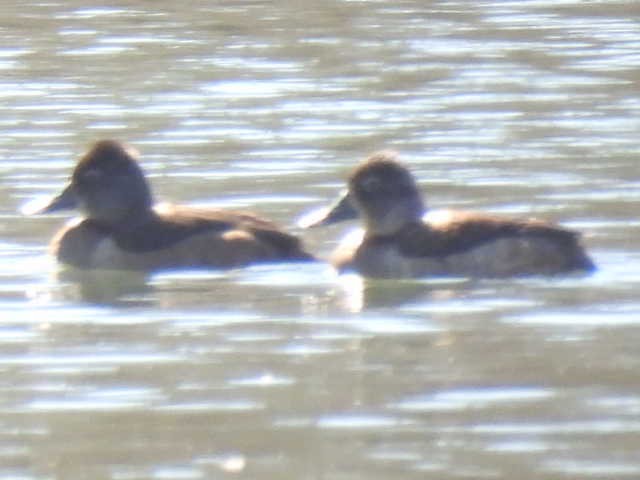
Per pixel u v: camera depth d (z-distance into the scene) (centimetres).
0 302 1636
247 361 1441
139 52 2711
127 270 1764
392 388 1362
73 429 1285
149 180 2019
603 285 1647
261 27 2894
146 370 1420
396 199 1770
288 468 1202
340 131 2233
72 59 2661
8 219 1902
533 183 1977
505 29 2858
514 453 1221
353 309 1596
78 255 1783
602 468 1191
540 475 1182
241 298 1642
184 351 1471
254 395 1354
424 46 2742
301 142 2180
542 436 1252
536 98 2398
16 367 1434
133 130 2244
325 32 2853
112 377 1404
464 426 1276
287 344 1487
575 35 2809
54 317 1584
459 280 1698
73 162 2088
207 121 2289
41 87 2488
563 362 1416
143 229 1791
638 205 1883
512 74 2550
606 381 1365
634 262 1705
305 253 1798
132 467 1209
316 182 2006
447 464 1202
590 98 2397
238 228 1788
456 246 1716
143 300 1642
